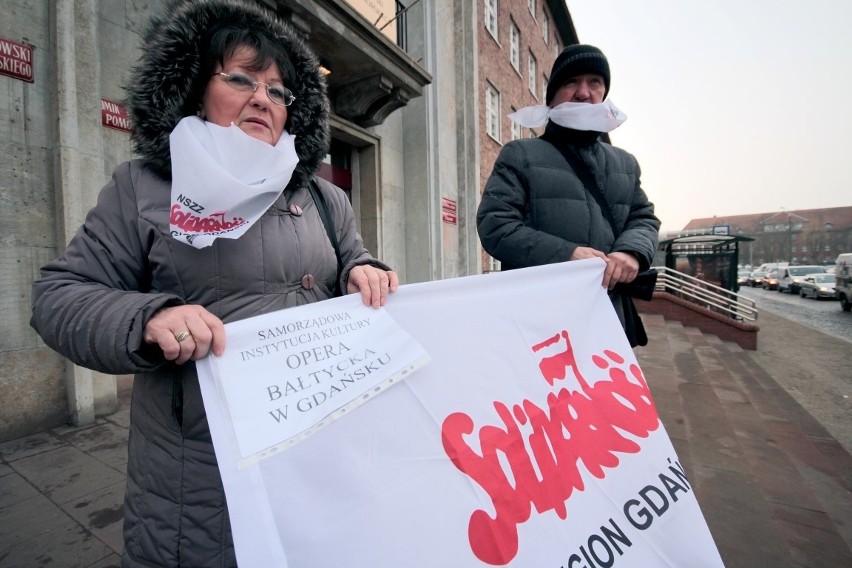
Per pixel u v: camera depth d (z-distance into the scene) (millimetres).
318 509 728
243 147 953
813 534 2207
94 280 878
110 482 2309
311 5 3977
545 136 1885
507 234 1691
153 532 904
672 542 1027
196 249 902
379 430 850
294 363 848
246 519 685
